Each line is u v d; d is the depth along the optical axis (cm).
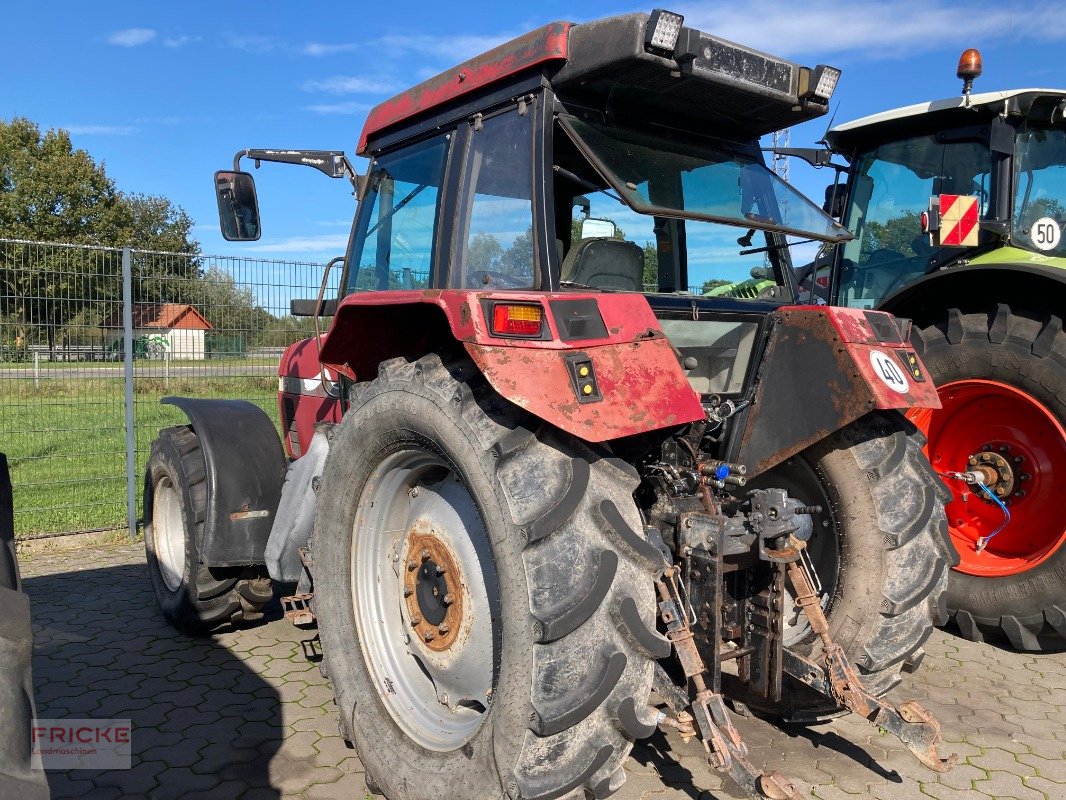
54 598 484
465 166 286
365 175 359
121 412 657
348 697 271
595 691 197
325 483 284
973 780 287
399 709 262
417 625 266
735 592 267
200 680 366
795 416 273
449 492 259
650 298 268
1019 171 468
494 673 238
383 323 279
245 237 379
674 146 291
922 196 523
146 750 303
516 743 202
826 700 288
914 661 285
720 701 228
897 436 284
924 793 278
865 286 556
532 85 265
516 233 265
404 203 326
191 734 316
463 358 241
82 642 412
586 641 200
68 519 661
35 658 390
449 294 218
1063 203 475
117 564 559
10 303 615
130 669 378
